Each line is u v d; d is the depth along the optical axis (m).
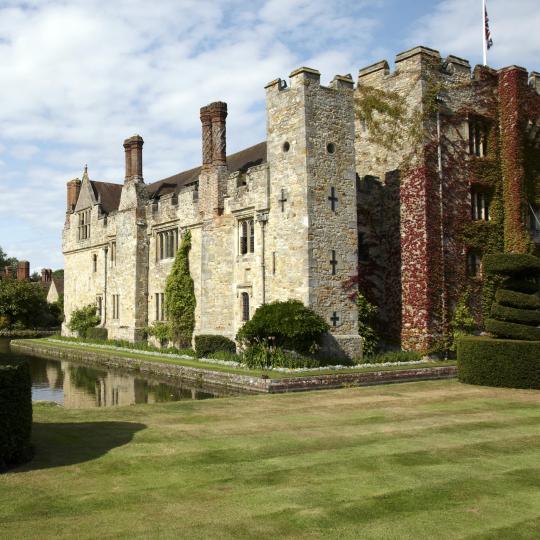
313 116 24.22
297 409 14.30
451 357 26.02
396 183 27.11
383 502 7.91
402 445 10.75
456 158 26.95
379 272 27.53
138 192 36.94
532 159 28.67
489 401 15.53
